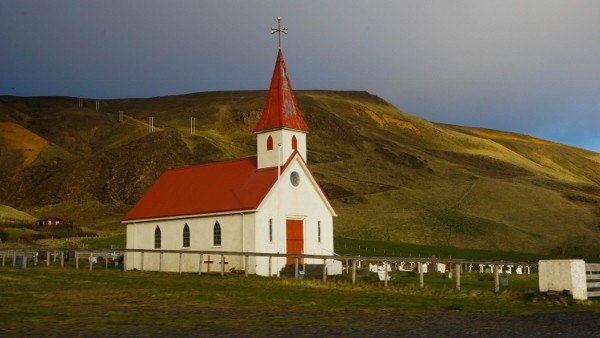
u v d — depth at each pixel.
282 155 55.72
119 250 52.69
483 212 156.88
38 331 19.53
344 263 68.06
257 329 20.56
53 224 122.44
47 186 192.75
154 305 27.31
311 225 56.38
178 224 58.22
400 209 153.38
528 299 30.89
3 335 18.67
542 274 31.47
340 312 25.88
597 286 32.56
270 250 52.84
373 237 125.50
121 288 34.88
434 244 123.19
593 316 24.91
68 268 53.19
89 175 192.75
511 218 154.12
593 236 144.38
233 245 53.66
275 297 31.25
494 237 130.75
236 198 54.62
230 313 24.95
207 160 199.25
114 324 21.31
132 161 192.12
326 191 174.12
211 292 32.94
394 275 53.69
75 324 21.14
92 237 104.75
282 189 54.44
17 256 52.50
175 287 35.91
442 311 26.64
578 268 30.81
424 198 165.00
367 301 30.22
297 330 20.44
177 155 197.88
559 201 171.50
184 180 62.41
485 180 185.25
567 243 130.50
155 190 63.81
